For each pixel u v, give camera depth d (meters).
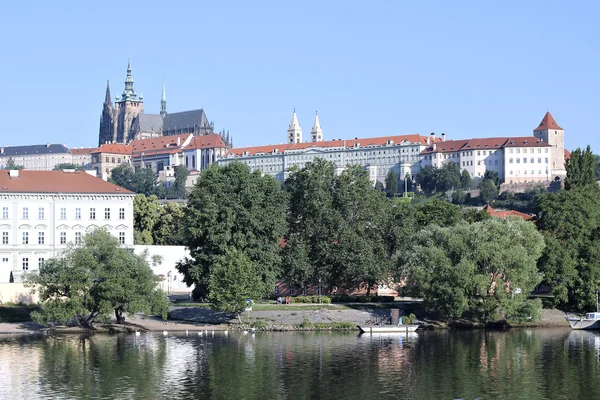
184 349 169.00
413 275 196.25
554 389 137.38
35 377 143.88
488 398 132.12
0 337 183.00
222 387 137.75
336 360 158.50
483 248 195.88
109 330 191.62
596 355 163.62
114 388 136.75
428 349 169.75
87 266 187.00
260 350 168.12
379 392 135.38
